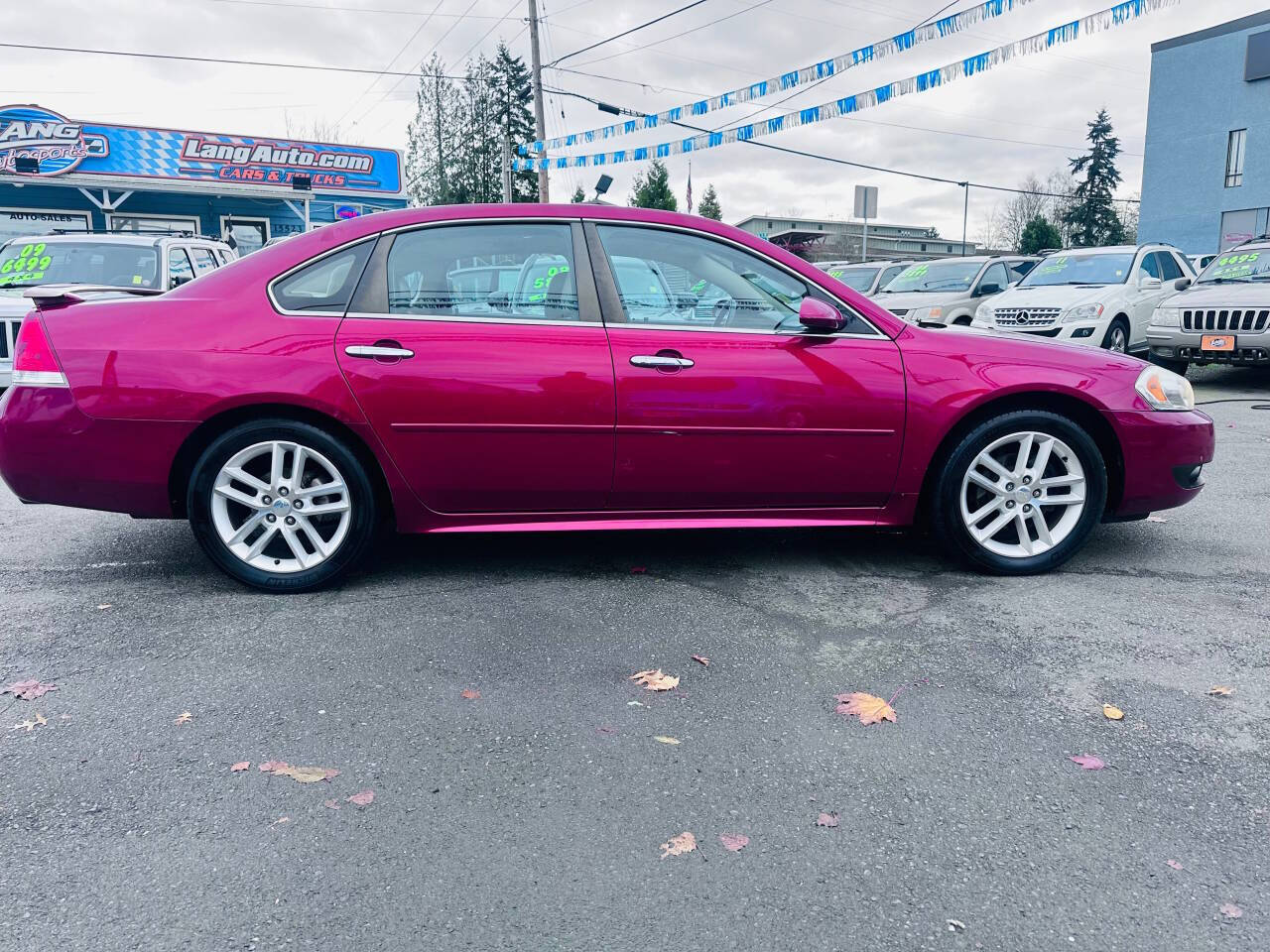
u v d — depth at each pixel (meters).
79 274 8.66
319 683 3.04
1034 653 3.30
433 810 2.34
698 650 3.32
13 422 3.68
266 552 3.96
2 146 19.12
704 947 1.88
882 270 16.80
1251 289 10.45
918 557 4.43
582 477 3.88
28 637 3.41
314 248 3.85
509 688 3.01
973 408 3.98
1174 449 4.12
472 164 52.75
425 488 3.84
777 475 3.96
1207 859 2.16
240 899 2.01
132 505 3.78
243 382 3.67
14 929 1.91
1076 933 1.92
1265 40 30.05
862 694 2.96
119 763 2.55
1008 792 2.43
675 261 3.98
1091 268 12.70
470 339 3.78
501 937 1.90
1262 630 3.50
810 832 2.26
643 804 2.37
